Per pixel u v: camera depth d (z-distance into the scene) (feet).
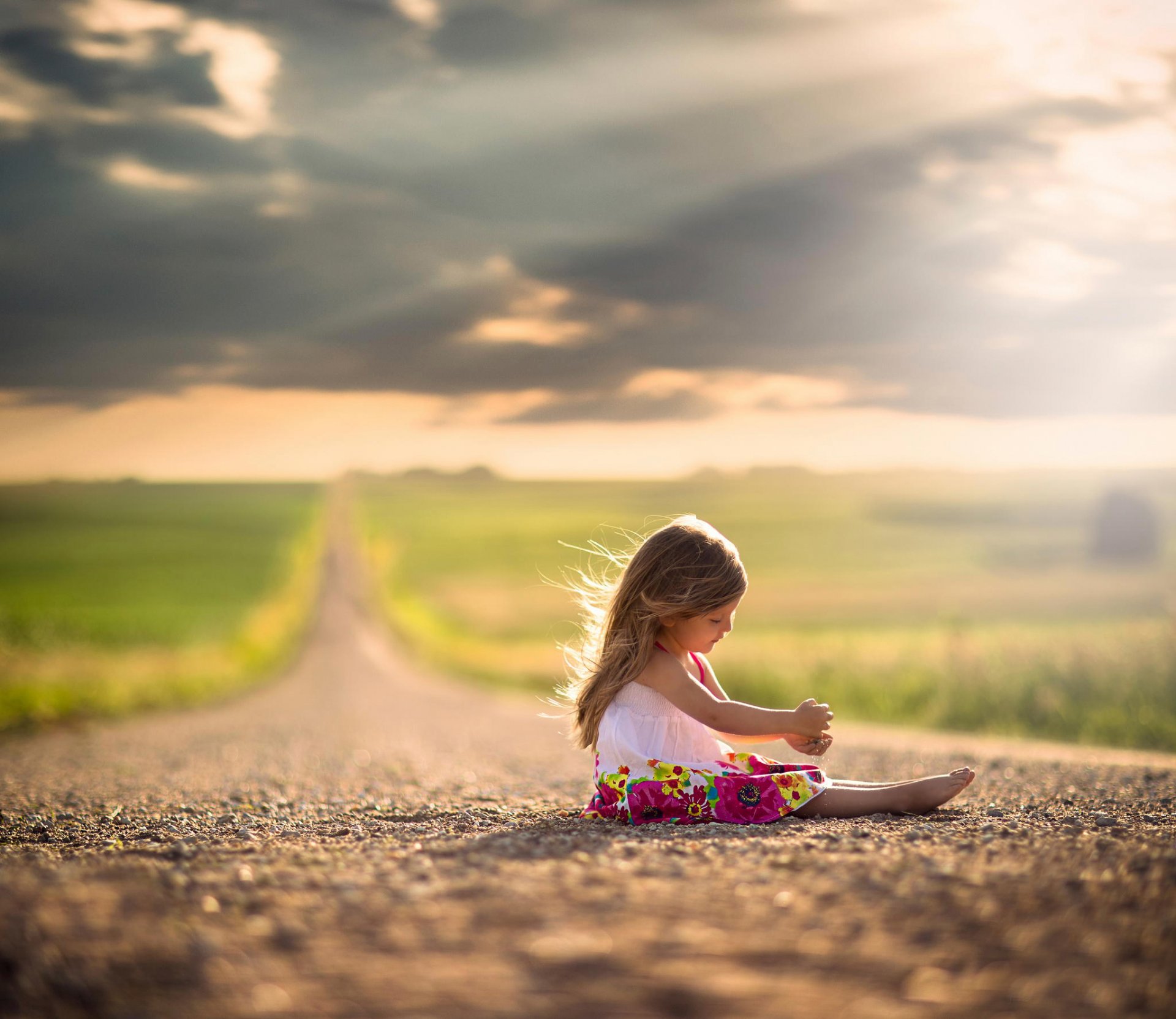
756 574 180.34
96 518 296.92
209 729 40.45
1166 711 31.07
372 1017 5.06
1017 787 15.29
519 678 85.25
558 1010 5.13
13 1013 5.15
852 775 18.56
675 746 11.56
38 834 12.64
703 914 6.54
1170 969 5.69
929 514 283.79
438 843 9.58
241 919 6.50
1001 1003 5.24
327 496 443.32
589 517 341.00
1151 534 205.57
